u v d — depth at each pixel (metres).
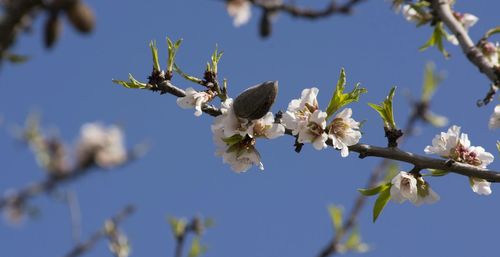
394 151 3.98
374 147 3.98
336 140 3.88
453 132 4.23
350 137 3.90
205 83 4.00
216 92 3.99
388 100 3.99
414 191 4.04
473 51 4.11
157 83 4.00
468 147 4.20
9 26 2.62
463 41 4.19
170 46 4.01
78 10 2.67
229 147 3.94
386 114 4.00
